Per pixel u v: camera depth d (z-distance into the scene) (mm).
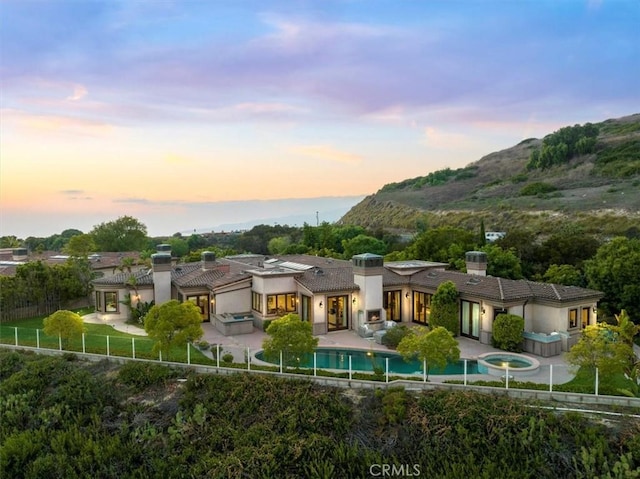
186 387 19984
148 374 21000
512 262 35531
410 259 42969
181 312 21609
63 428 19281
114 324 31344
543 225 69688
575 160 110000
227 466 15789
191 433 17859
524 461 14523
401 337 24781
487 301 25453
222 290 30750
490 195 105875
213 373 21000
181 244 84562
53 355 24531
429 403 16984
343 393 18625
